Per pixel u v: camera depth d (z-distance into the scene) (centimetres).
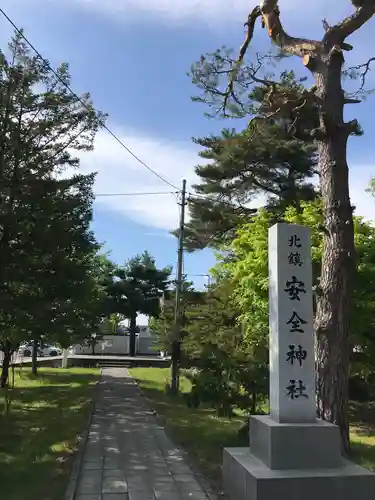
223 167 1933
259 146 1784
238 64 1002
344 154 935
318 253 1163
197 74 1023
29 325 1454
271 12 973
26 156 1387
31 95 1436
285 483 576
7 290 1364
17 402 1666
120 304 4038
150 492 690
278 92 1020
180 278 2064
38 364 3869
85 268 1540
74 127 1514
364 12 931
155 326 2694
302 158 1847
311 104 1072
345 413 872
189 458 888
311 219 1240
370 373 1353
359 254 1195
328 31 955
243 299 1177
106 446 989
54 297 1455
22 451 929
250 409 1030
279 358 670
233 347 1034
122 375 2902
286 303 685
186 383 2377
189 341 1394
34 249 1365
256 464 633
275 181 1958
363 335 1222
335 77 945
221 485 728
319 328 893
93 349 4728
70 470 795
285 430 622
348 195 927
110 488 705
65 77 1480
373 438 1155
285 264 696
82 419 1314
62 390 2067
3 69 1409
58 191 1447
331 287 895
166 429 1187
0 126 1377
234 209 2088
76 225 1502
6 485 705
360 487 589
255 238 1245
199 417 1378
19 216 1338
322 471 604
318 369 884
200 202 2100
